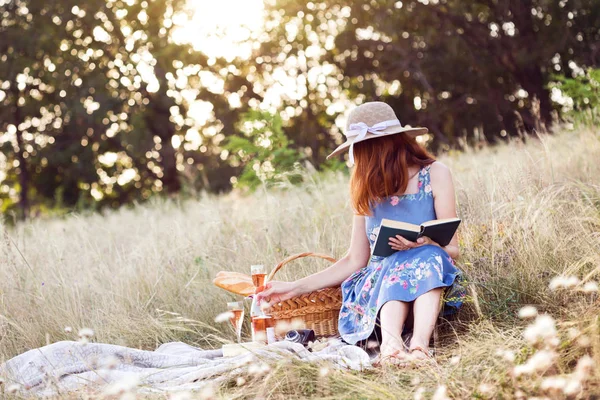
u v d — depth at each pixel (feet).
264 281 12.69
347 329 12.40
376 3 74.59
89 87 80.94
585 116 26.71
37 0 82.07
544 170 18.85
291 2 79.61
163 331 14.60
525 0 68.13
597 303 9.70
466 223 15.56
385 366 9.78
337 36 75.77
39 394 10.46
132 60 83.15
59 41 82.53
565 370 8.50
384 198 12.37
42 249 20.61
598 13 64.80
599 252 11.87
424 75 71.36
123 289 17.03
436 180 12.25
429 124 72.43
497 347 9.21
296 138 81.46
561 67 66.28
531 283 12.25
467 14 70.59
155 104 83.51
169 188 84.94
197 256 18.02
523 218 14.98
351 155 12.09
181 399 8.38
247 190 31.83
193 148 86.28
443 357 9.86
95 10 81.56
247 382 9.87
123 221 33.37
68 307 15.70
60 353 12.03
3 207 92.02
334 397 8.77
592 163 19.60
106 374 10.59
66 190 89.76
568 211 15.28
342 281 13.08
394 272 11.61
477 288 12.46
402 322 11.35
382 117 12.42
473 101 71.77
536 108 25.52
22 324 15.26
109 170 89.86
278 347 10.73
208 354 12.09
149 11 83.25
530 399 7.43
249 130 32.30
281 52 84.28
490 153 28.58
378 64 76.38
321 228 18.37
